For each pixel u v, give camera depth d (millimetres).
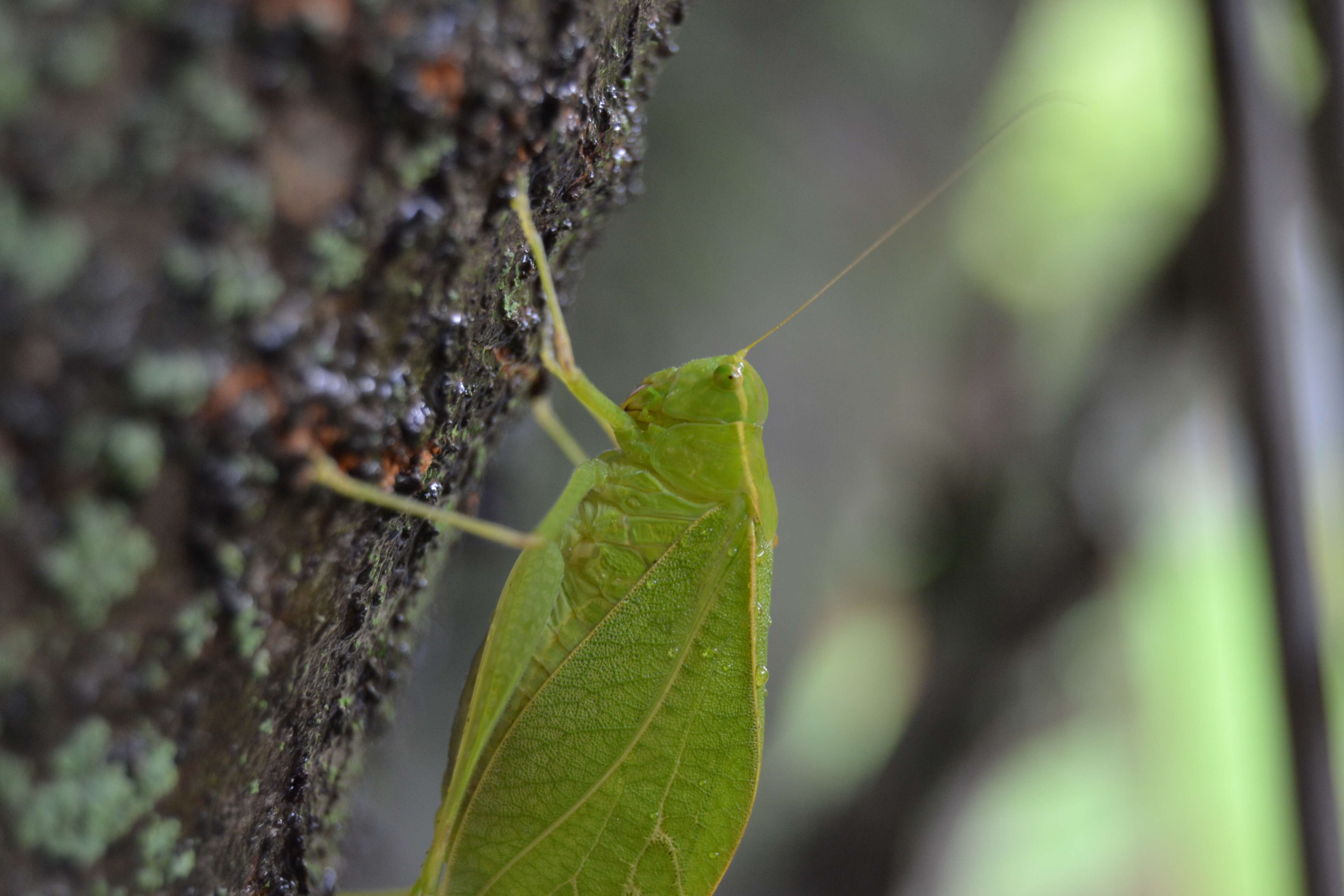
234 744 178
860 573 394
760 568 216
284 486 161
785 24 267
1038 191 443
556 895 208
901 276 299
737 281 264
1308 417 208
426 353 185
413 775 246
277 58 130
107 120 115
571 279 213
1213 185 210
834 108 272
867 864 321
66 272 116
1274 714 206
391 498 186
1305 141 212
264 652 174
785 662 291
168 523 139
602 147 198
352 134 146
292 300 148
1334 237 215
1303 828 203
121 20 114
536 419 238
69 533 125
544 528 210
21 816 132
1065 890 404
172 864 165
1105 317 345
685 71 259
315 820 201
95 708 137
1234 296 208
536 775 209
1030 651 328
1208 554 391
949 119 303
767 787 309
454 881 207
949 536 347
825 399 280
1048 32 455
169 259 125
